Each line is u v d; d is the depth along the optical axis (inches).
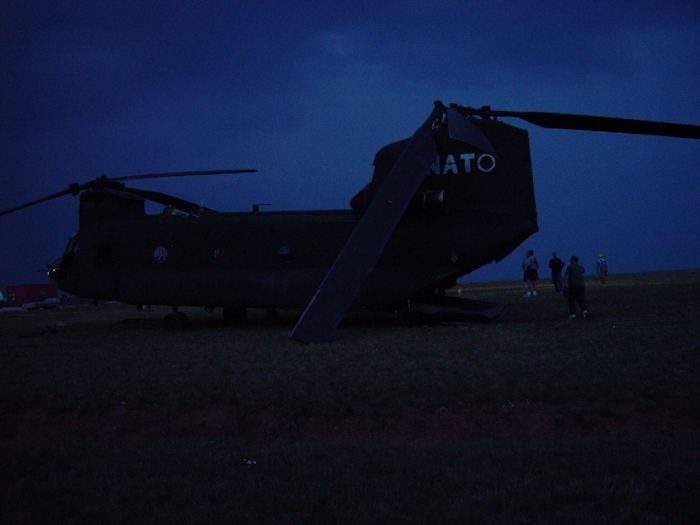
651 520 154.0
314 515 167.8
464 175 582.2
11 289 2333.9
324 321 477.1
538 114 530.0
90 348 533.6
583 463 206.4
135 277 670.5
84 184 695.1
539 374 329.7
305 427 290.4
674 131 499.5
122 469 221.8
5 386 372.5
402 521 162.1
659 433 252.8
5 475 223.5
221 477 207.2
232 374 375.2
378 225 502.6
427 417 287.0
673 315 547.5
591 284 1277.1
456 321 589.9
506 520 160.1
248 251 637.9
